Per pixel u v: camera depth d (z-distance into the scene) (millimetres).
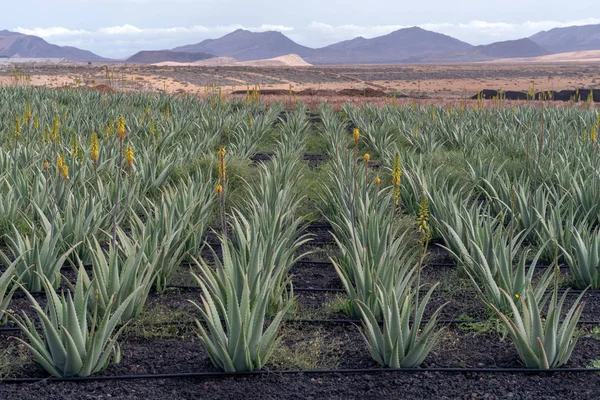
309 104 32594
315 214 9602
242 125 18234
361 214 7027
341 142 14203
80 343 4406
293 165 11078
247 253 5902
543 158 11289
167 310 5695
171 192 8094
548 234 7258
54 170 9016
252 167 12750
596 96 40719
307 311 5770
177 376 4465
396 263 5648
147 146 12961
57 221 6922
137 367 4625
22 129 13117
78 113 17922
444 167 11414
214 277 5016
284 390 4320
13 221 7848
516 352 4965
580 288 6496
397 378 4496
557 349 4703
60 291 6176
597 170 9242
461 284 6441
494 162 12203
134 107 22422
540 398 4227
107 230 7738
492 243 6238
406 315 4637
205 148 14125
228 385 4375
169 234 6473
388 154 12352
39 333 5137
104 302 5109
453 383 4422
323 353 4926
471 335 5297
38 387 4273
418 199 9102
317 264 7402
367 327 4645
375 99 37438
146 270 5664
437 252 7812
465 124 18266
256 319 4473
